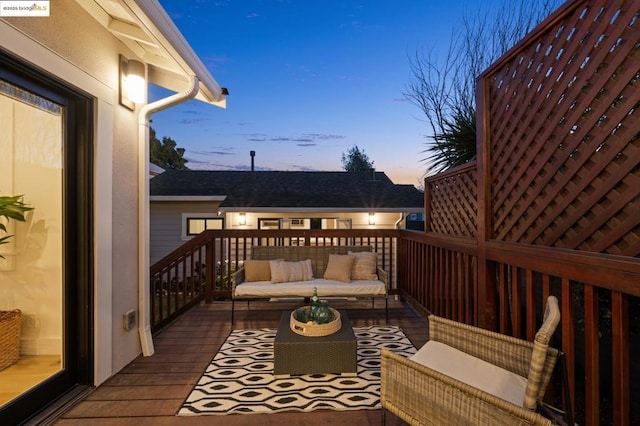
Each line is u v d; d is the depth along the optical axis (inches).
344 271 161.2
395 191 398.9
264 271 162.9
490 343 69.0
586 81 61.2
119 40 106.0
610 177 56.5
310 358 98.2
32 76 77.0
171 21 88.3
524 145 78.6
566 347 65.5
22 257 94.0
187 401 86.3
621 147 54.2
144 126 116.5
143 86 114.9
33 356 92.7
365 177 439.8
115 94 103.8
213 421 78.2
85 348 93.1
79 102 93.3
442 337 76.8
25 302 93.4
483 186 95.7
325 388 93.0
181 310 163.0
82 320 93.2
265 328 145.3
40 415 79.8
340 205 356.8
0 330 90.4
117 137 105.1
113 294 102.1
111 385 94.7
